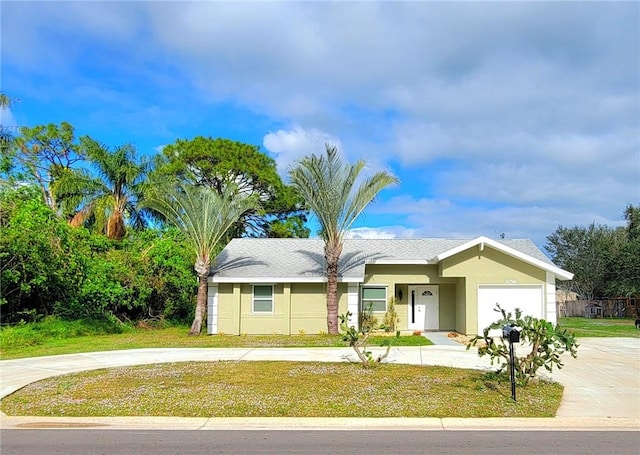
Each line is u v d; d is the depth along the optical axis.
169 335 23.28
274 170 40.22
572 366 14.08
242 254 26.02
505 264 22.47
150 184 31.47
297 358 15.68
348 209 22.42
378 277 24.44
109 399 10.28
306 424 8.59
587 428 8.32
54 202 33.28
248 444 7.43
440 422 8.64
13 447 7.33
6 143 29.94
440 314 24.98
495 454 6.89
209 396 10.41
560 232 48.91
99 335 23.17
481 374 12.69
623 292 40.88
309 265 24.55
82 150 37.00
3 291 21.08
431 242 26.66
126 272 26.14
